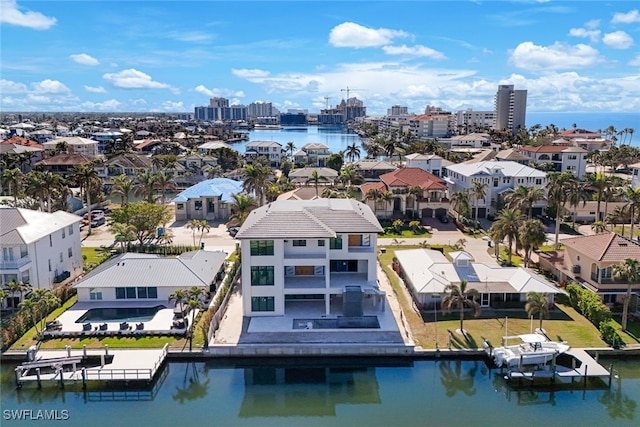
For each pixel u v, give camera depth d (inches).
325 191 4229.8
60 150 7071.9
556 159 5689.0
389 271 2810.0
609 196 3641.7
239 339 1982.0
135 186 4276.6
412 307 2305.6
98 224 3887.8
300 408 1658.5
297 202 2532.0
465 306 2276.1
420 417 1600.6
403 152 7618.1
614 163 6289.4
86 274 2534.5
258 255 2151.8
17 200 3745.1
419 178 4165.8
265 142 7829.7
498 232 2812.5
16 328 1996.8
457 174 4498.0
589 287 2285.9
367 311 2242.9
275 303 2185.0
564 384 1770.4
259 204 3966.5
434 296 2277.3
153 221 3216.0
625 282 2247.8
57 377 1745.8
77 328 2064.5
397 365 1918.1
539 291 2241.6
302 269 2354.8
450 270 2395.4
